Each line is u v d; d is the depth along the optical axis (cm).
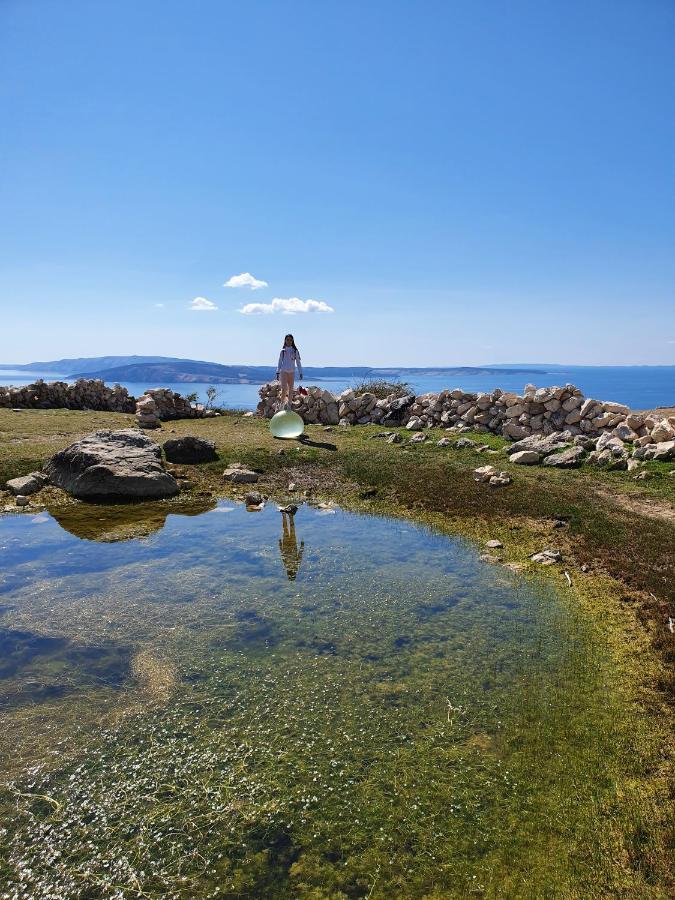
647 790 425
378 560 905
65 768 446
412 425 1741
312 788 429
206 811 408
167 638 648
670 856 371
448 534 1029
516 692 549
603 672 583
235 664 596
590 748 470
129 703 527
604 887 354
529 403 1516
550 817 404
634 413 1405
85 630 665
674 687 547
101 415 2025
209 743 475
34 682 558
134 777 438
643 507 1023
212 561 892
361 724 502
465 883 357
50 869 364
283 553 933
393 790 427
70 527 1051
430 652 625
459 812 407
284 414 1664
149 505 1194
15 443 1491
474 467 1311
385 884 356
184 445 1433
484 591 789
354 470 1366
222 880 357
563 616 711
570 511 1030
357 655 617
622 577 800
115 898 346
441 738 484
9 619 690
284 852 376
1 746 469
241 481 1330
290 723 502
